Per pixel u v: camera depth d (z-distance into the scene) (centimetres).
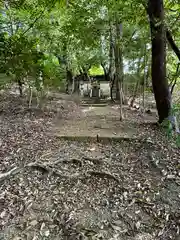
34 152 363
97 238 190
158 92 496
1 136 421
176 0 467
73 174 296
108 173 295
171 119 459
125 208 232
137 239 190
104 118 634
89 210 228
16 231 198
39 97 715
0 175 276
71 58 1067
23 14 594
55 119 606
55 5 504
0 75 317
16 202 236
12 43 289
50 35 732
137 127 514
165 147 386
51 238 191
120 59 614
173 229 203
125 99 922
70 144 413
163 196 252
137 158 352
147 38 570
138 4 467
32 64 309
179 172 303
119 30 566
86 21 547
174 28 495
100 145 414
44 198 246
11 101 737
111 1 473
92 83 1320
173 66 615
